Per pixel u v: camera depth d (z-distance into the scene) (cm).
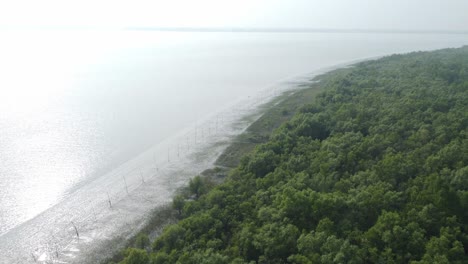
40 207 7281
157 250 5644
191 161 9219
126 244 6219
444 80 14075
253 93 16200
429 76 14662
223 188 6944
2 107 13875
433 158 6538
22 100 15025
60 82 19050
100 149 9969
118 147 10131
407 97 11294
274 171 7275
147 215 6988
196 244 5375
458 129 8225
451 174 6000
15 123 11956
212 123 12069
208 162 9144
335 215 5425
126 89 17312
